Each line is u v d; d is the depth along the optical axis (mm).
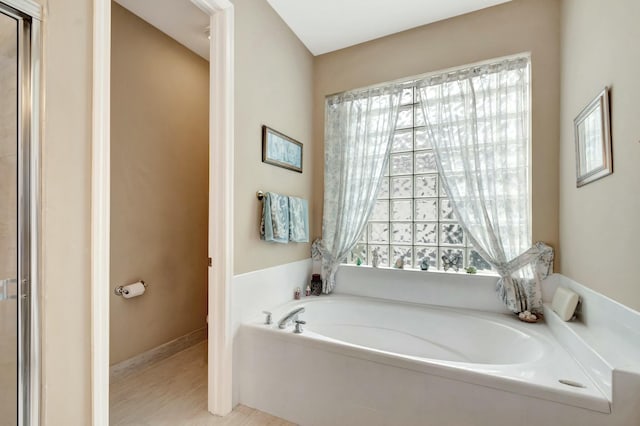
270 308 2266
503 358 1942
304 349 1731
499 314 2211
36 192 953
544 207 2123
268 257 2262
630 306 1208
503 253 2168
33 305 942
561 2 2072
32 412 938
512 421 1284
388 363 1521
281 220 2234
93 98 1135
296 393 1746
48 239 995
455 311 2291
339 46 2816
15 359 915
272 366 1822
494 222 2201
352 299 2604
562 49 2043
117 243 2211
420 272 2514
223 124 1836
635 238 1175
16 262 919
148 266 2430
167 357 2543
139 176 2369
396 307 2438
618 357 1235
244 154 2010
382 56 2684
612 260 1353
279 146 2389
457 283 2389
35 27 957
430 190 2611
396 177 2738
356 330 2506
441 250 2557
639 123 1144
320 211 2926
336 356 1646
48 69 998
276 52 2381
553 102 2105
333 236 2814
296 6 2305
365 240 2838
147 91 2434
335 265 2748
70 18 1064
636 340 1164
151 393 2002
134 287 2230
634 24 1182
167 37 2609
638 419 1094
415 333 2340
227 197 1839
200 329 2914
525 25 2195
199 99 2941
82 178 1101
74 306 1073
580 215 1713
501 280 2199
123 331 2234
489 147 2260
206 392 2023
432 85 2500
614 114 1338
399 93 2629
